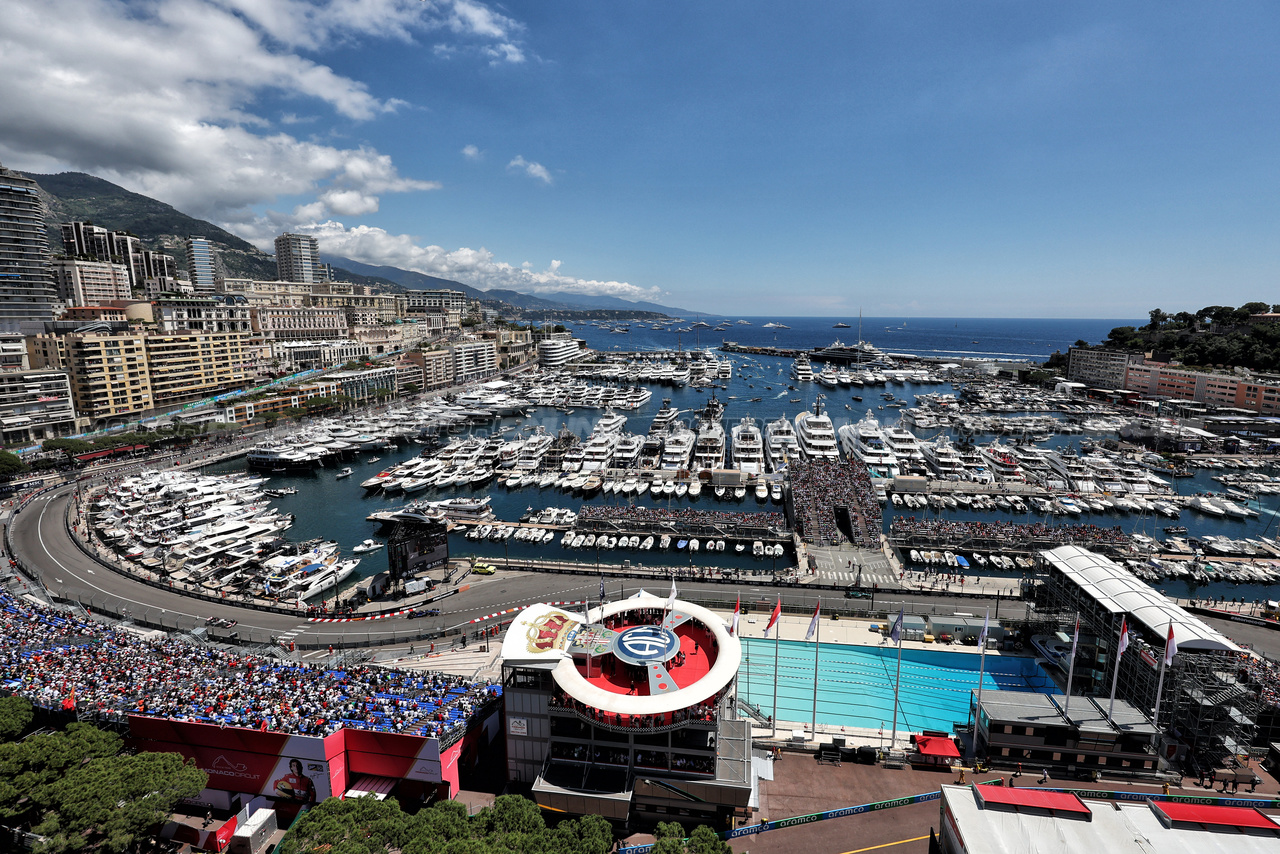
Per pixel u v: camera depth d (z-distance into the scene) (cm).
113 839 4441
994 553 11775
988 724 5866
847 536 12762
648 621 6550
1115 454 19038
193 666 7106
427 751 5503
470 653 8138
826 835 5103
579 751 5503
